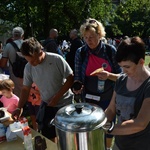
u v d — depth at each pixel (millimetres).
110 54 2152
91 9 11945
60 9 11094
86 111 1035
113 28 20594
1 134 1682
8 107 2447
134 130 1104
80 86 2133
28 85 2123
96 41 2133
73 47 4359
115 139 1434
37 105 2773
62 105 2113
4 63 3316
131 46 1117
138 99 1217
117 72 2158
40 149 1461
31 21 10188
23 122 1727
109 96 2232
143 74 1220
